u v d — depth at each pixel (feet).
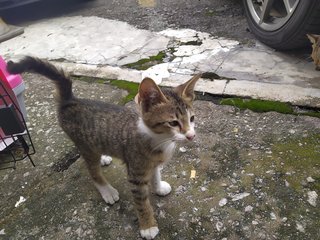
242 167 1.93
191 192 1.83
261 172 1.88
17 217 1.84
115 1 4.05
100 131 1.66
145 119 1.49
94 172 1.84
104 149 1.70
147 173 1.60
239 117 2.24
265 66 2.61
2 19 3.87
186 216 1.72
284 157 1.94
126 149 1.58
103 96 2.58
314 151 1.94
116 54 3.04
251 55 2.76
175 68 2.73
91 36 3.39
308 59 2.63
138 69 2.80
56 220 1.79
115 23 3.55
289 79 2.45
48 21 3.89
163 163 1.70
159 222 1.71
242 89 2.42
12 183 2.03
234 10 3.44
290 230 1.60
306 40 2.55
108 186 1.88
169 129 1.50
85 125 1.71
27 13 4.14
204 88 2.48
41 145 2.26
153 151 1.55
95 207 1.83
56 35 3.53
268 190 1.78
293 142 2.02
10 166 2.14
